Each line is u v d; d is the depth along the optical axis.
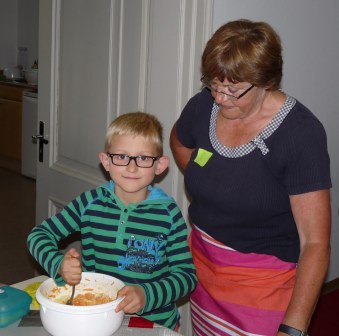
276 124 1.36
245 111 1.34
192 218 1.63
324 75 2.82
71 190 2.62
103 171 2.45
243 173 1.41
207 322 1.62
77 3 2.49
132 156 1.47
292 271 1.50
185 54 2.13
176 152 1.78
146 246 1.50
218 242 1.54
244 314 1.51
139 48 2.27
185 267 1.47
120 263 1.50
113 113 2.40
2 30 6.33
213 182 1.47
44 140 2.73
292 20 2.52
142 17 2.23
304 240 1.32
